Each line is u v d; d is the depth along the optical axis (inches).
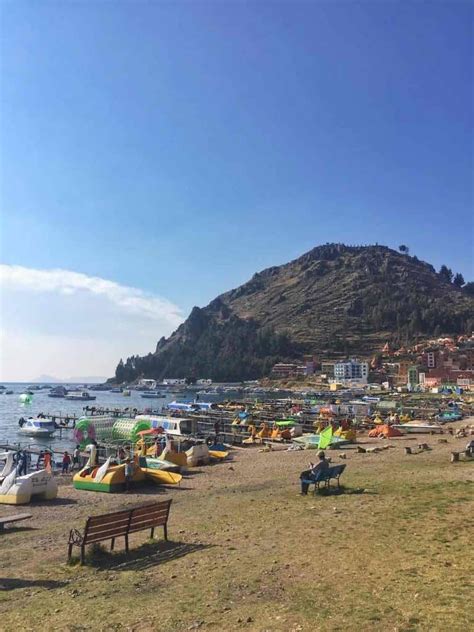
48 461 1771.7
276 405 5068.9
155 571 539.2
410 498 856.3
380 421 3004.4
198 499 1031.0
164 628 390.0
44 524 858.1
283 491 1052.5
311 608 408.5
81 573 547.5
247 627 380.2
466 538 590.2
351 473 1242.0
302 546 602.9
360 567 508.7
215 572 522.0
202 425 3521.2
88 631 393.7
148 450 1894.7
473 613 375.9
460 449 1707.7
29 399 6550.2
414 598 413.4
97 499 1090.1
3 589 510.6
